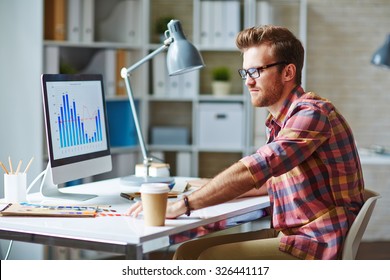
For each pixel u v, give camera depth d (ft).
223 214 8.25
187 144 16.69
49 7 14.55
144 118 16.35
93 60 15.71
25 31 13.99
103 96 10.04
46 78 8.73
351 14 17.76
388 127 18.01
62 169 8.91
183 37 9.90
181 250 8.77
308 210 7.95
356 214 8.09
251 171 7.46
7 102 14.26
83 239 7.35
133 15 16.07
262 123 16.40
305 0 16.28
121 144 16.08
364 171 17.98
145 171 10.55
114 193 9.71
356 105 17.95
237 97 16.46
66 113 9.07
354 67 17.90
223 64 17.44
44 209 8.30
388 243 17.57
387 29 17.78
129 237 7.06
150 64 17.01
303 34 16.37
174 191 9.78
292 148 7.54
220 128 16.51
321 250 7.84
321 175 7.91
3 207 8.59
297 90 8.29
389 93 17.94
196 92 16.44
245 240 9.08
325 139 7.73
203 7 16.37
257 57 8.22
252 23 16.29
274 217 8.32
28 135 14.06
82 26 15.12
